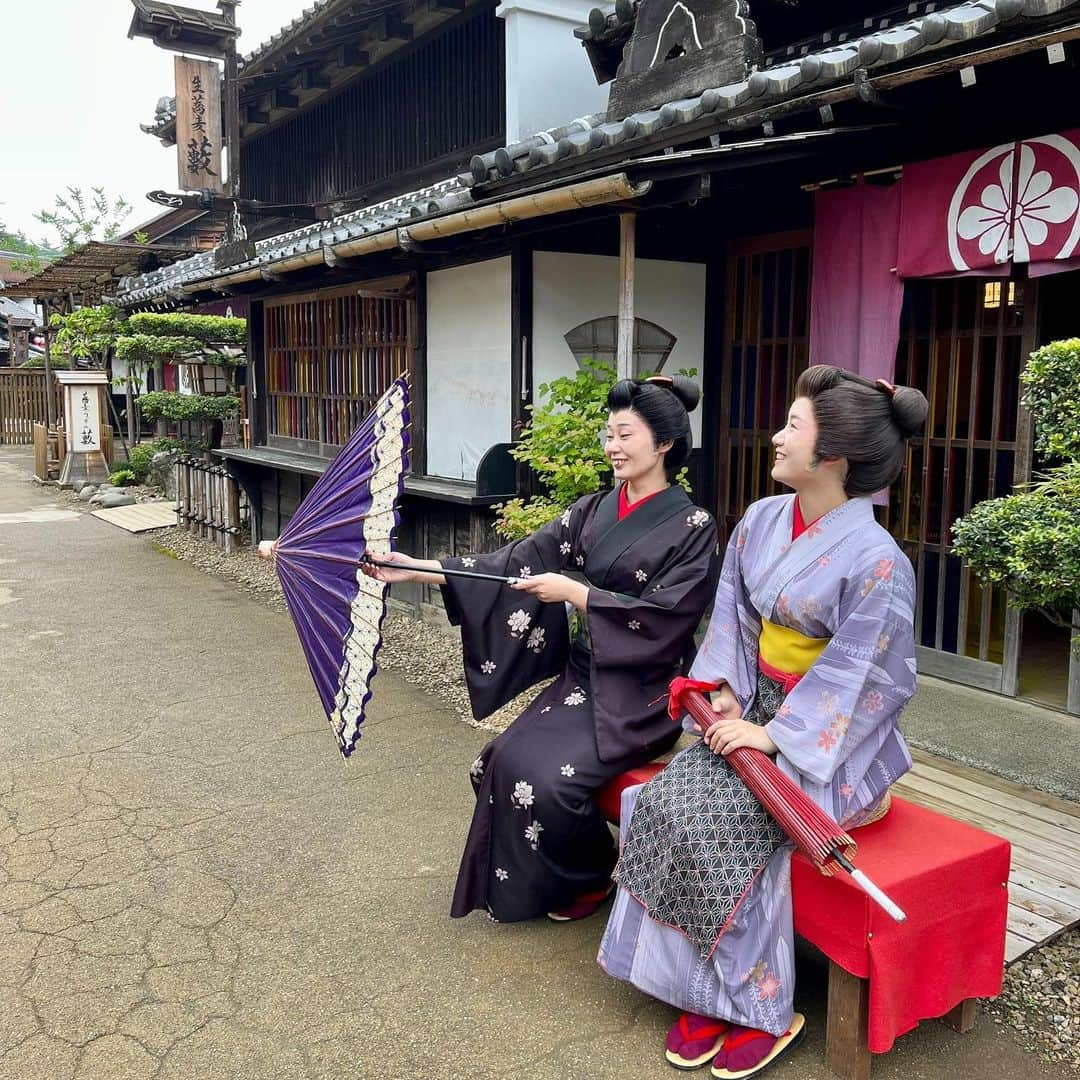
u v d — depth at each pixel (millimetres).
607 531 2998
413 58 9273
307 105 11172
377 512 2475
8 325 25641
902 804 2682
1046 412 3012
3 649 6395
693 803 2383
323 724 4941
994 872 2432
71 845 3602
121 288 15453
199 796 4047
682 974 2398
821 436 2316
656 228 5785
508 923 3027
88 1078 2369
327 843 3615
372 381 7570
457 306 6355
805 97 3637
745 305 5887
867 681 2299
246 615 7344
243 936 2990
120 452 18172
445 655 6148
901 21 5543
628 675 2881
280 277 7477
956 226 3924
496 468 5684
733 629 2631
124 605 7668
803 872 2363
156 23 9844
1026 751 4129
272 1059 2439
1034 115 3748
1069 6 2904
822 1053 2447
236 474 9484
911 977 2314
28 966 2832
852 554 2326
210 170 10953
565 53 7840
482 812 2955
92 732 4832
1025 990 2676
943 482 4980
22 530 11312
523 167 5055
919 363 5051
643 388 2910
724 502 6117
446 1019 2594
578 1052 2469
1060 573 2814
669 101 5270
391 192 9805
